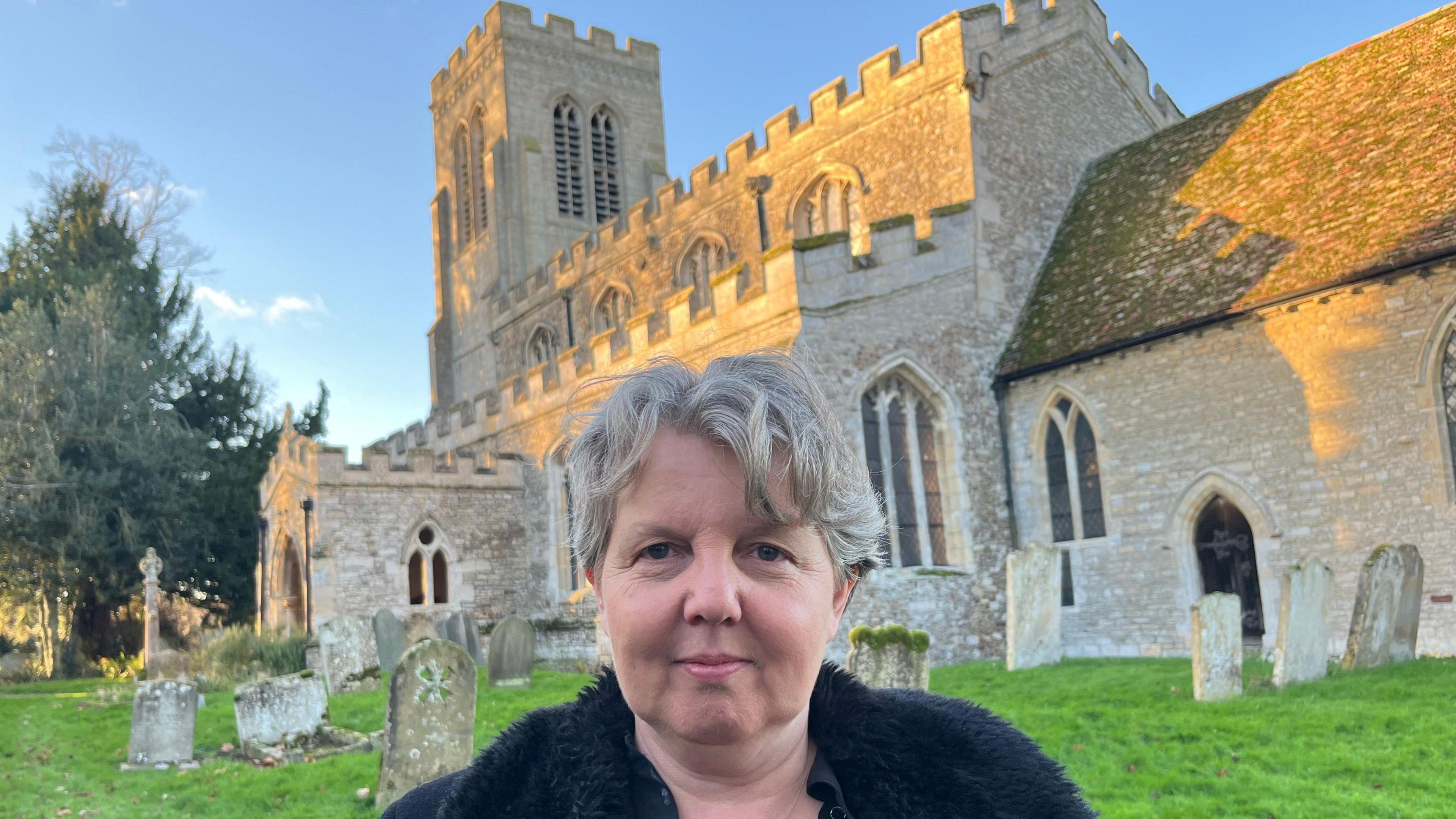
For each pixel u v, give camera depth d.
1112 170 20.83
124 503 26.84
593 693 1.47
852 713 1.44
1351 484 13.82
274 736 10.77
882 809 1.35
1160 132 20.97
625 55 39.97
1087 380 16.86
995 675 13.22
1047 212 20.34
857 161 22.08
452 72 40.59
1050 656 14.24
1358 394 13.82
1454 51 16.33
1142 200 19.20
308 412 34.09
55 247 32.69
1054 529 17.33
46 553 25.44
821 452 1.38
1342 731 8.32
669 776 1.40
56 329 28.05
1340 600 13.76
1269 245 15.65
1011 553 14.12
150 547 23.58
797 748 1.42
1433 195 13.97
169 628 30.55
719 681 1.28
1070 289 18.41
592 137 38.91
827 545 1.41
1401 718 8.46
